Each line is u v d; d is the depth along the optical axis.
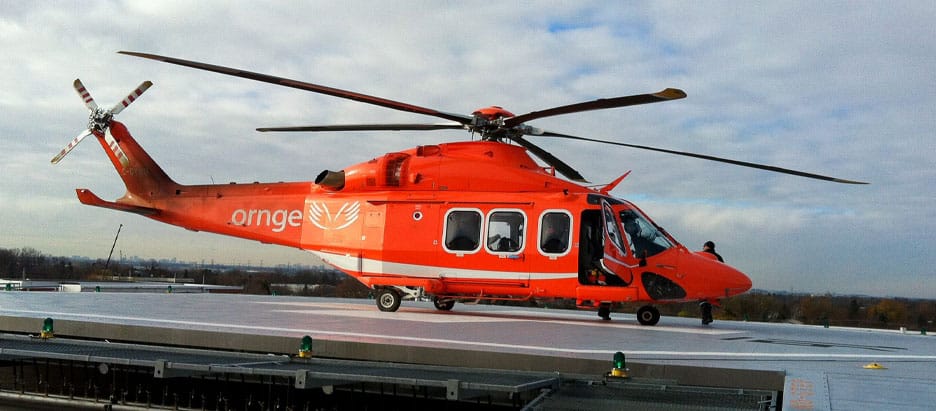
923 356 9.98
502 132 16.39
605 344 10.12
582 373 8.38
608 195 15.95
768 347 10.59
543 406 6.94
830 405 6.11
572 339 10.77
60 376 10.39
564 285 15.56
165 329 10.66
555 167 17.86
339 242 17.08
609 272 15.37
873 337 14.15
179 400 9.71
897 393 6.69
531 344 9.71
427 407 8.72
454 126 16.91
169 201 19.16
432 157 16.81
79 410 9.62
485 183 16.28
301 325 11.43
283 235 17.80
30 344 9.79
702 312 16.22
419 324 12.52
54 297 18.89
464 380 7.41
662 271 15.34
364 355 9.34
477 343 9.52
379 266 16.66
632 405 6.90
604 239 15.28
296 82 14.22
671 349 9.70
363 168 17.22
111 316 12.27
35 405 9.88
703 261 15.61
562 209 15.67
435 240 16.27
